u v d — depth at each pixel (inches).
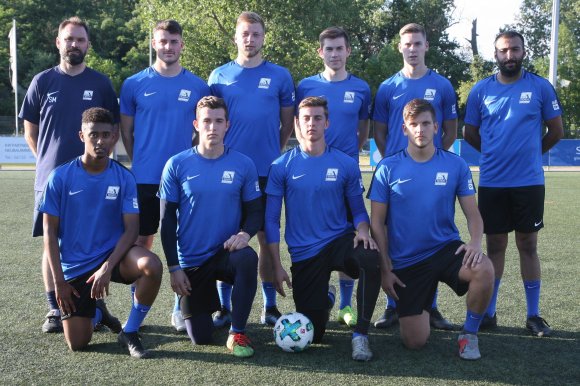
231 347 156.0
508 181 181.8
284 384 134.3
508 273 244.8
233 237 161.3
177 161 165.2
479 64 1536.7
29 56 1727.4
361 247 159.3
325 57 193.9
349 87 195.3
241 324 156.2
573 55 1339.8
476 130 193.5
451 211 165.3
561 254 282.8
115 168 162.4
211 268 162.6
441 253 162.1
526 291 179.3
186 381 135.5
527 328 177.0
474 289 151.8
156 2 1082.1
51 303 173.3
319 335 165.8
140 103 185.8
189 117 187.5
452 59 1831.9
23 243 304.8
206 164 164.6
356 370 143.6
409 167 163.5
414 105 160.6
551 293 215.0
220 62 1077.8
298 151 172.9
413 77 194.5
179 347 160.7
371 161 826.8
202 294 163.8
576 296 211.0
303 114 167.6
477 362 149.8
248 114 190.5
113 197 160.6
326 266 165.0
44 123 182.4
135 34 1756.9
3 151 856.3
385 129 200.8
